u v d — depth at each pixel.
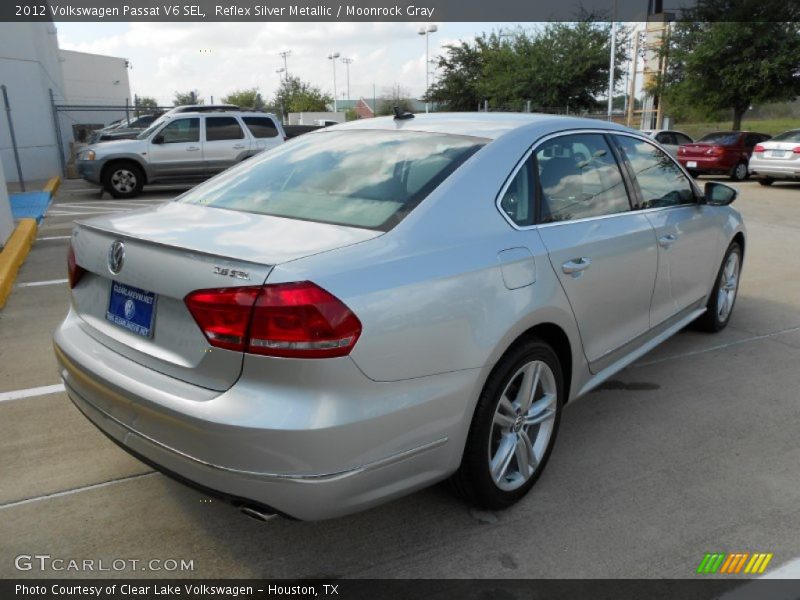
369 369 2.19
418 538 2.76
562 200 3.21
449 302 2.42
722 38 24.36
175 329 2.31
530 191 3.03
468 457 2.66
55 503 2.97
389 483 2.32
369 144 3.25
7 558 2.62
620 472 3.28
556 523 2.86
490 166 2.89
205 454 2.17
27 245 8.20
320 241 2.37
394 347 2.25
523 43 33.66
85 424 3.71
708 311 5.09
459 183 2.75
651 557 2.65
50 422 3.72
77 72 42.94
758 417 3.89
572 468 3.31
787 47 23.66
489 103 36.44
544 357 2.93
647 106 31.67
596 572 2.56
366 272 2.24
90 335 2.72
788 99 24.92
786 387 4.31
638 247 3.62
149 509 2.94
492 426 2.70
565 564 2.61
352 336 2.13
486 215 2.76
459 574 2.55
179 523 2.85
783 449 3.52
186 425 2.18
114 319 2.61
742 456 3.45
